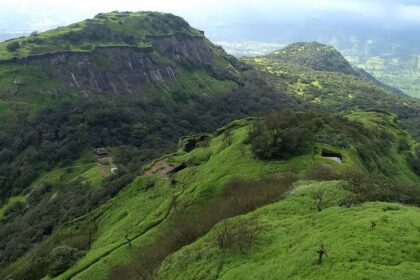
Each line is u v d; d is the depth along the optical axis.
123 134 176.75
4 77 182.00
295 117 99.19
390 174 97.44
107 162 148.88
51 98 182.88
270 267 31.27
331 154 80.69
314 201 44.25
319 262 28.77
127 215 84.06
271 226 39.94
